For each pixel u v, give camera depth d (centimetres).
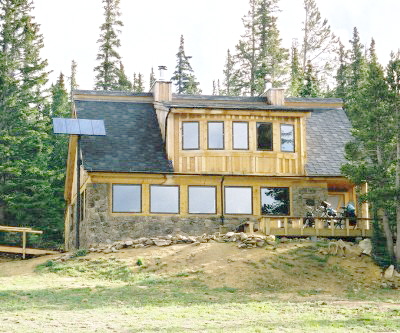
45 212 4619
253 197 3234
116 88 6172
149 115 3600
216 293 2159
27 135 4669
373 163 2923
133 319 1662
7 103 4578
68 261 2719
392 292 2317
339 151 3497
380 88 2767
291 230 2927
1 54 4497
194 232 3152
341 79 7019
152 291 2162
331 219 2970
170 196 3169
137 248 2802
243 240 2750
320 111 3872
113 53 6175
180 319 1672
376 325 1627
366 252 2714
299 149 3288
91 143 3241
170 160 3191
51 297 2017
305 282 2378
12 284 2292
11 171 4341
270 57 6850
